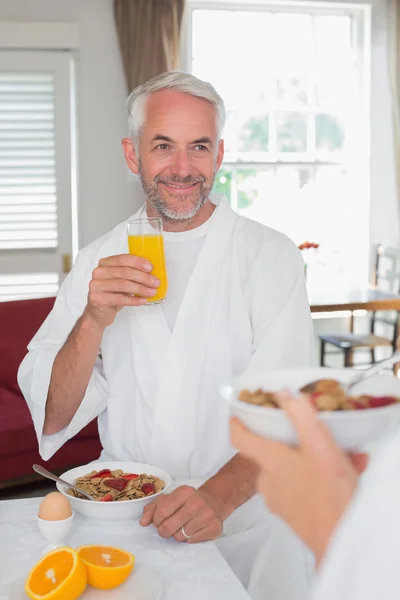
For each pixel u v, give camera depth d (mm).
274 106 5473
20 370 1749
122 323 1739
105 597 1078
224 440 1690
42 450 1741
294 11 5406
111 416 1749
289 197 5562
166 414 1669
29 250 4859
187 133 1653
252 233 1772
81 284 1829
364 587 504
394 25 5359
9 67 4738
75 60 4930
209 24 5312
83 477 1485
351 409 801
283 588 1522
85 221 5082
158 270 1522
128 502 1343
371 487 537
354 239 5684
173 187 1688
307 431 646
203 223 1777
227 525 1562
